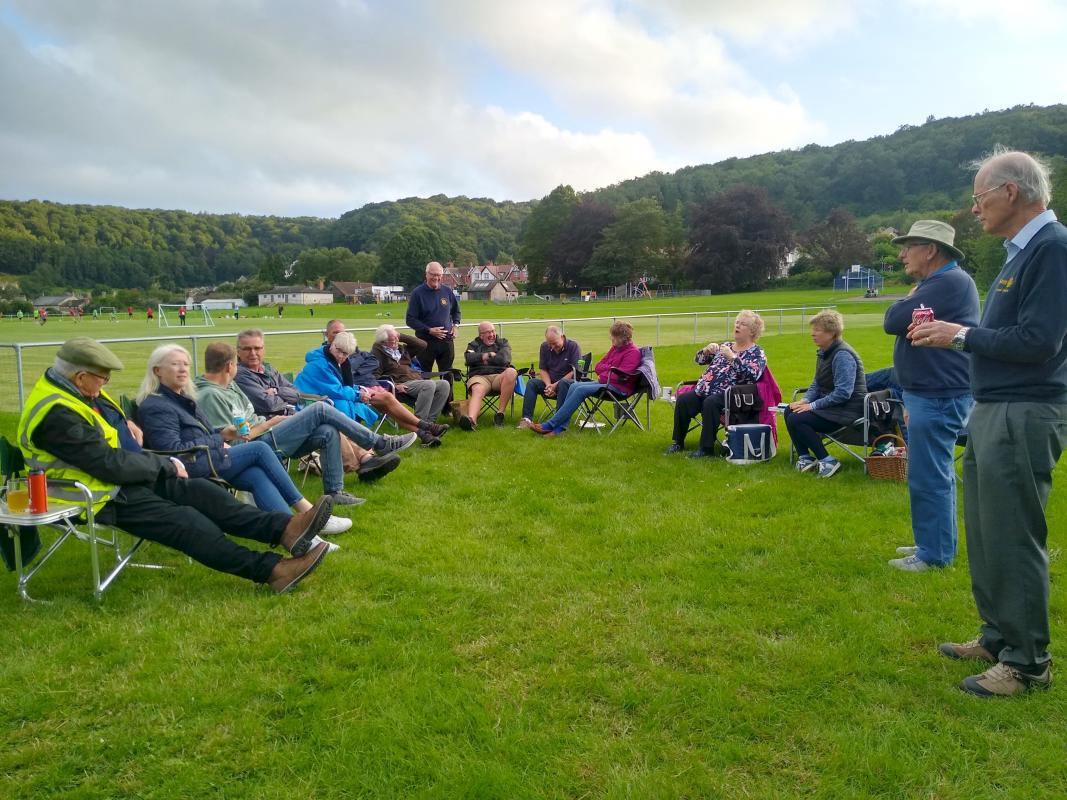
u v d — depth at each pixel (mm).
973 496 3205
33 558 4129
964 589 4059
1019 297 2879
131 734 2764
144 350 18781
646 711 2902
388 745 2682
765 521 5246
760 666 3254
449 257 124000
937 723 2832
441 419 9281
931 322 3076
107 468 3770
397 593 4027
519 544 4836
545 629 3592
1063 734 2748
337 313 65438
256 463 4746
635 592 4035
